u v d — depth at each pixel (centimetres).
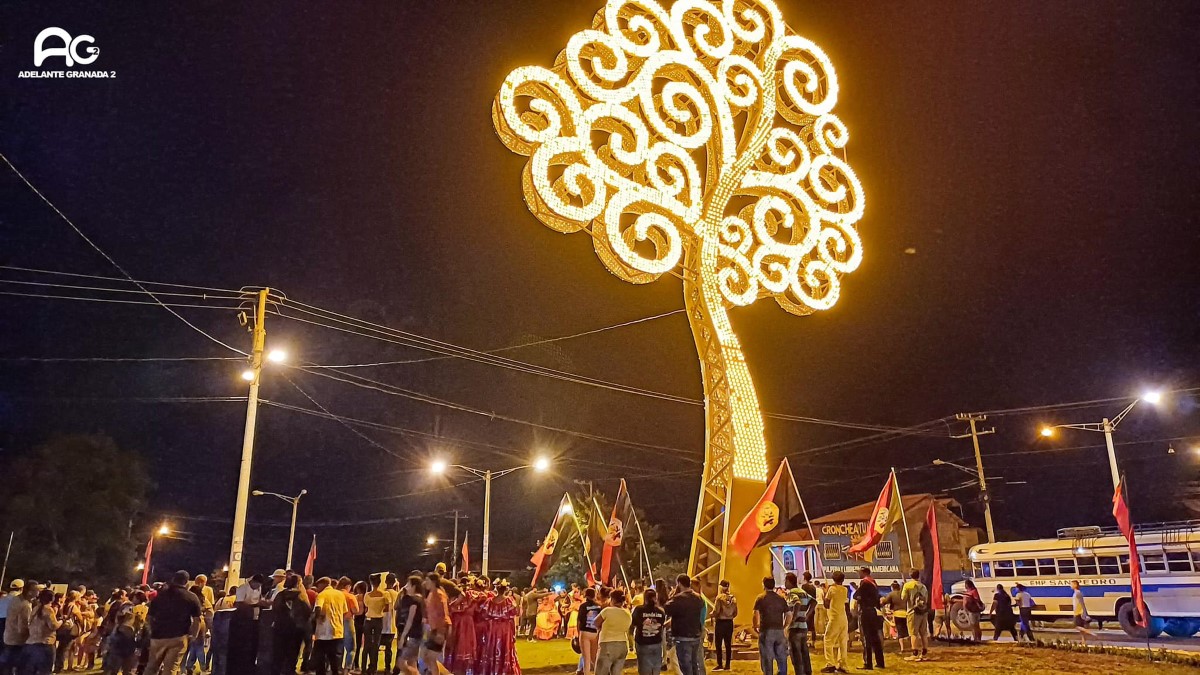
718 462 2141
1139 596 1958
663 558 5266
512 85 2020
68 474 4303
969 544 4903
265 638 1457
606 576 2386
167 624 1380
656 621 1288
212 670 1541
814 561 4481
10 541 4019
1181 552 2417
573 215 2022
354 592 1953
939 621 2520
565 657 2239
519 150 2078
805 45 2539
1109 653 1888
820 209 2433
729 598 1831
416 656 1398
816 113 2509
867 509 4878
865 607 1772
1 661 1538
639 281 2180
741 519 2038
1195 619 2353
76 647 2342
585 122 2080
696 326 2227
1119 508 2033
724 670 1775
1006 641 2306
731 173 2267
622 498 2470
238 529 2492
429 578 1427
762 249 2305
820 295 2420
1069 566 2720
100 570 4388
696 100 2225
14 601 1553
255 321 2762
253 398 2669
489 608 1630
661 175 2266
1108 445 3525
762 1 2503
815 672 1697
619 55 2162
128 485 4544
